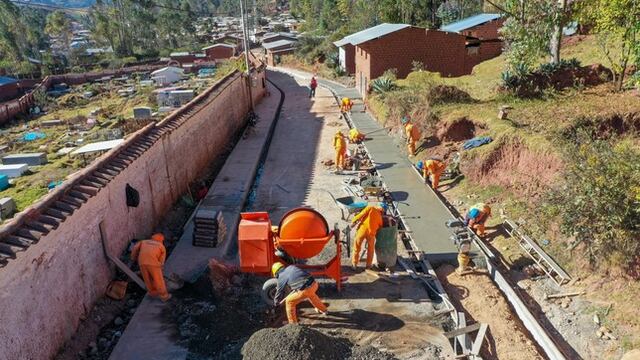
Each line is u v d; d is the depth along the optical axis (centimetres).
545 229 1295
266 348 850
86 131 3669
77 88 5928
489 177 1617
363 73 3419
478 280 1170
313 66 5522
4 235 794
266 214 1109
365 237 1164
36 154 2830
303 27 9450
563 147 1431
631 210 1059
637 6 1647
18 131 3934
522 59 2152
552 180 1374
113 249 1177
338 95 3638
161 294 1079
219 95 2391
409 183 1738
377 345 952
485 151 1639
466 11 5441
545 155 1466
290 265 1039
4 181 2436
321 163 2072
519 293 1135
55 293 909
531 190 1454
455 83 2567
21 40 9469
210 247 1320
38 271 853
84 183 1073
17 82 6228
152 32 10594
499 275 1170
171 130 1627
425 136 1998
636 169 1083
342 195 1698
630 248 1057
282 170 2031
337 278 1103
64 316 939
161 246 1080
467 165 1691
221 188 1819
